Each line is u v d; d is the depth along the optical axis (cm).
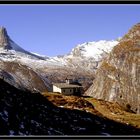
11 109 4319
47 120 4850
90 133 4956
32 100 5738
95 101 13025
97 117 6831
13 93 5262
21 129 3806
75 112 6556
